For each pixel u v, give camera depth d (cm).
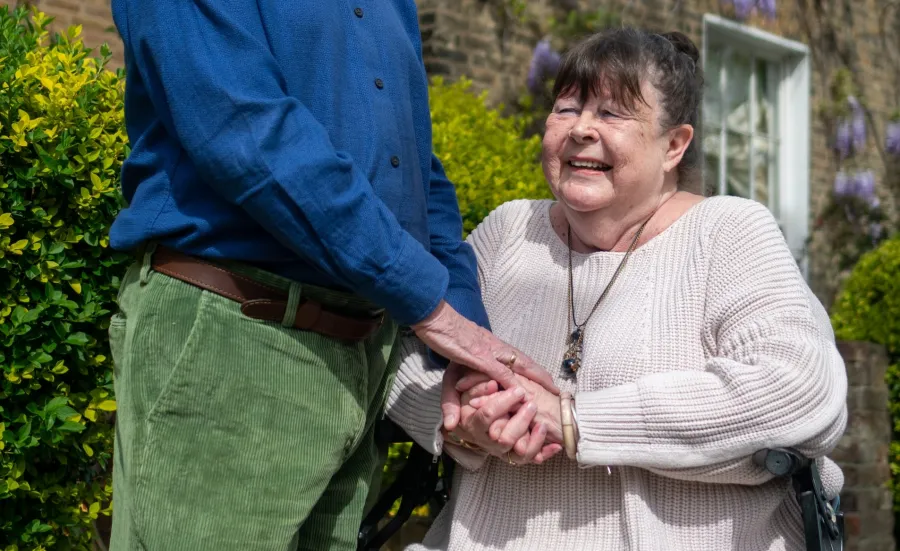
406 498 215
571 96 208
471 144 398
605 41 204
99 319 262
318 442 173
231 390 165
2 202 244
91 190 260
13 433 243
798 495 184
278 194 155
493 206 371
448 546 204
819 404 179
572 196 205
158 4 159
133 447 165
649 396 183
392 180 181
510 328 218
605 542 191
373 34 184
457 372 197
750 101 774
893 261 547
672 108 204
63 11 459
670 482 189
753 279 190
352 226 160
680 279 199
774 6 756
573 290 213
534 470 199
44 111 257
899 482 486
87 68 278
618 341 198
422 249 170
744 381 178
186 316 165
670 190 216
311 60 170
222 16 160
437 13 572
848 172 797
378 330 188
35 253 249
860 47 819
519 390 186
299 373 170
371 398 191
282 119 158
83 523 267
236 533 167
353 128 175
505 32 603
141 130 177
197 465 164
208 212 165
